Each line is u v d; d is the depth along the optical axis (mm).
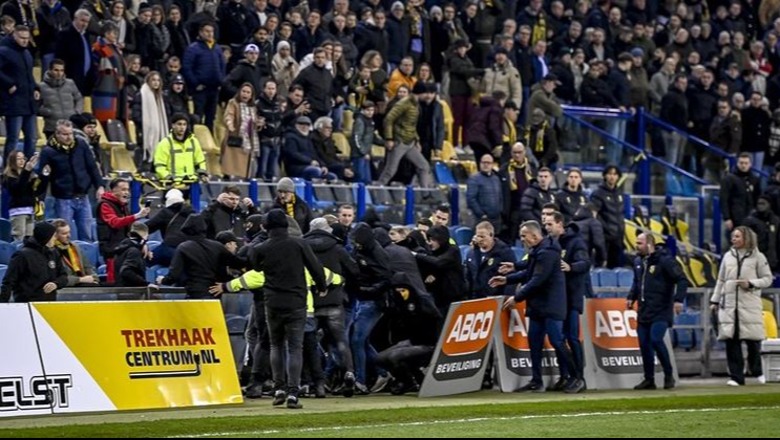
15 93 62188
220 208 55719
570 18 92250
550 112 80938
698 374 66438
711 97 90875
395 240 55406
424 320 52938
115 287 50594
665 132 88062
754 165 90125
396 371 52906
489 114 76188
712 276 77000
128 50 70812
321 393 50812
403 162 73875
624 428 41281
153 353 45562
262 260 46062
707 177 88250
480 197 69750
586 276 60625
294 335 46125
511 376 55469
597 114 85562
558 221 54438
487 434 39250
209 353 47000
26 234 57750
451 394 52938
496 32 87750
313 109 72250
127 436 38062
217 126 71688
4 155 62750
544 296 54375
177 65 69812
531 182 70438
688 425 42344
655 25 97750
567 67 86375
